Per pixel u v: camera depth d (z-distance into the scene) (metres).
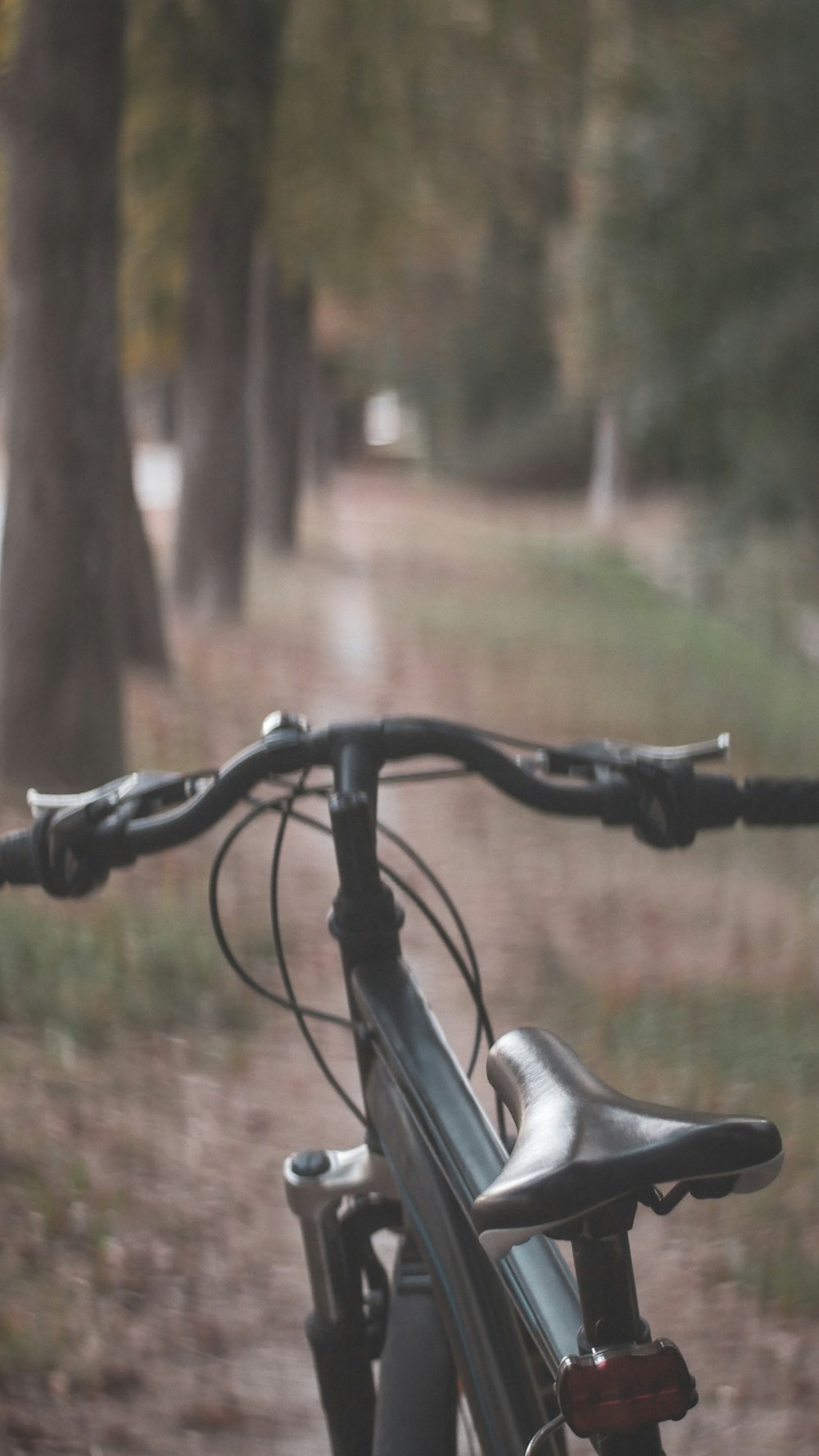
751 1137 1.01
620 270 23.95
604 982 7.09
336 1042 6.20
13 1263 4.01
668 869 9.80
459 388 62.53
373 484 66.56
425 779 1.88
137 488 13.85
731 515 23.66
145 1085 5.48
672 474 27.30
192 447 18.22
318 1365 2.01
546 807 1.88
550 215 27.91
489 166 16.95
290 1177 1.96
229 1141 5.16
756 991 7.04
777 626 23.11
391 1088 1.73
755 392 22.06
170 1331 3.88
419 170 16.67
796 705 17.25
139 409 62.88
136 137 14.80
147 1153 4.89
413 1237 1.94
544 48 14.75
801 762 13.88
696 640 22.33
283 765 1.83
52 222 8.94
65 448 9.12
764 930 8.43
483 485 63.41
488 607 24.25
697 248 22.38
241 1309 4.05
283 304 27.11
